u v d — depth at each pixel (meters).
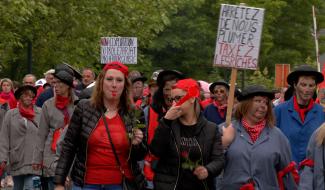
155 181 10.71
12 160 16.34
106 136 10.27
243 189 10.98
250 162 11.12
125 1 34.91
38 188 16.06
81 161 10.36
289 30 66.69
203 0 62.12
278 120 12.98
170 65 66.06
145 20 35.41
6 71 38.47
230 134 11.21
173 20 63.03
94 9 33.91
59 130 15.09
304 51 67.31
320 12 69.44
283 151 11.24
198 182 10.59
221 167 10.55
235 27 12.37
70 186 14.59
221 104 16.05
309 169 10.59
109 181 10.30
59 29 34.22
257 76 42.28
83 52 35.69
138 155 10.42
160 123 10.57
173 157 10.59
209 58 65.62
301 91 12.68
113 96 10.32
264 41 58.75
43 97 18.25
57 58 35.16
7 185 22.98
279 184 11.29
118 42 20.20
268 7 57.97
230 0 61.19
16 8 27.72
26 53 36.19
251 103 11.24
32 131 16.36
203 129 10.64
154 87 15.55
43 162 15.17
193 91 10.51
